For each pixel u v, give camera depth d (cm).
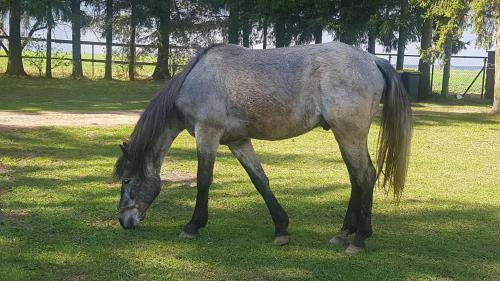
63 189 657
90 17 2369
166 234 511
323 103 455
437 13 1656
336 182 744
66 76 2512
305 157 918
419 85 2045
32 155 849
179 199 634
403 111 464
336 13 2095
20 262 431
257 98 464
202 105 473
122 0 2372
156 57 2527
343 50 461
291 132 475
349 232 494
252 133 482
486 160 926
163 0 2356
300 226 548
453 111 1689
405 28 1961
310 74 458
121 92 1975
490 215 602
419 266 445
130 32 2400
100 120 1205
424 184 749
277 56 473
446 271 435
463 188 728
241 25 2338
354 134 455
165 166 810
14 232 498
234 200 637
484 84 2314
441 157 944
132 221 500
